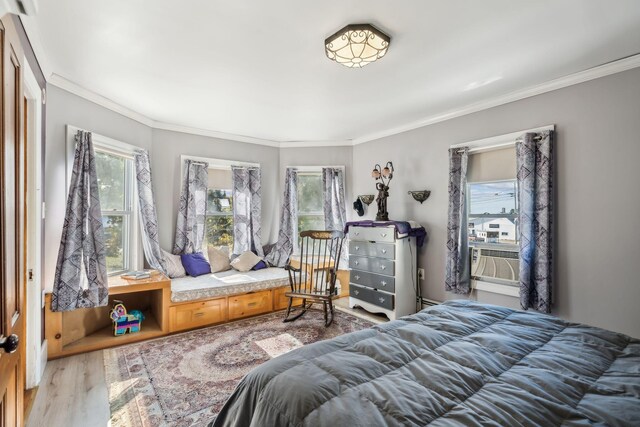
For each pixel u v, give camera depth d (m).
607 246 2.39
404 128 3.95
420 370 1.08
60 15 1.78
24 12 0.93
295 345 2.82
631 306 2.28
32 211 2.15
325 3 1.69
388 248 3.50
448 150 3.47
